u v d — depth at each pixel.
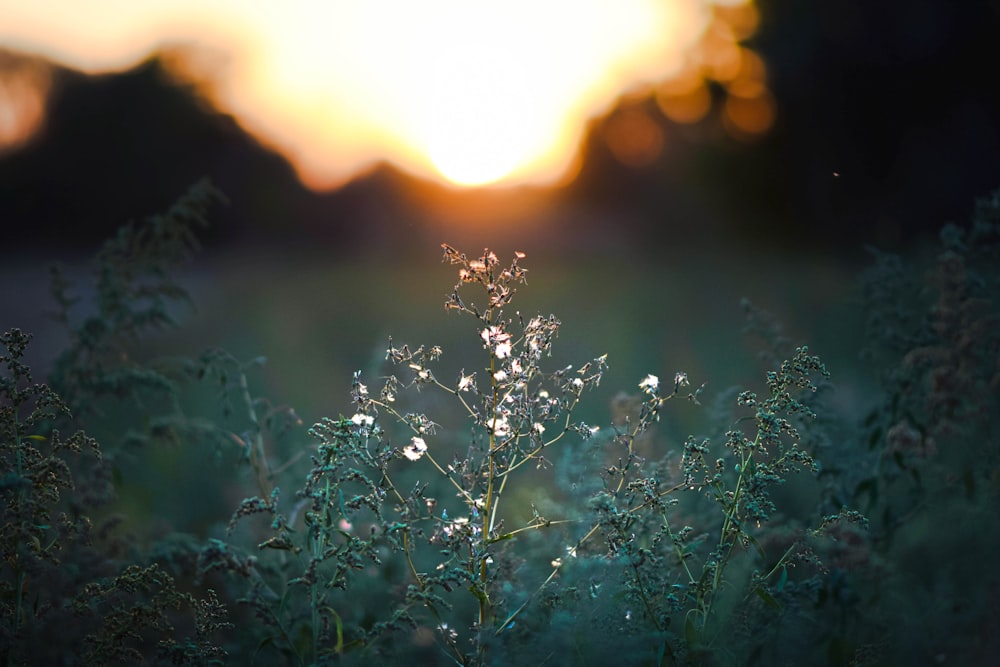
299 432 6.35
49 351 9.70
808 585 3.10
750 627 3.08
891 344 4.15
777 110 29.67
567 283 20.78
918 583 3.63
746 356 8.69
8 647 2.76
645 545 3.33
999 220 4.21
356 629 3.05
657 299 16.30
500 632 2.95
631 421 3.92
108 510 5.05
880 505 3.98
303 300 18.61
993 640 3.25
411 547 3.05
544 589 3.17
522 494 4.40
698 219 32.25
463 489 3.17
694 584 3.00
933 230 25.52
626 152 36.84
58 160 37.28
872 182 27.38
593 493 3.63
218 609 3.13
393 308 16.36
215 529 4.75
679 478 3.66
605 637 2.89
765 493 3.01
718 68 32.72
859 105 27.27
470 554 2.94
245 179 36.22
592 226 34.28
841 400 5.52
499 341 3.00
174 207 4.50
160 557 3.92
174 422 4.15
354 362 10.73
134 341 4.45
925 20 25.56
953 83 25.80
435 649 3.24
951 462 4.04
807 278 18.28
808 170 29.03
